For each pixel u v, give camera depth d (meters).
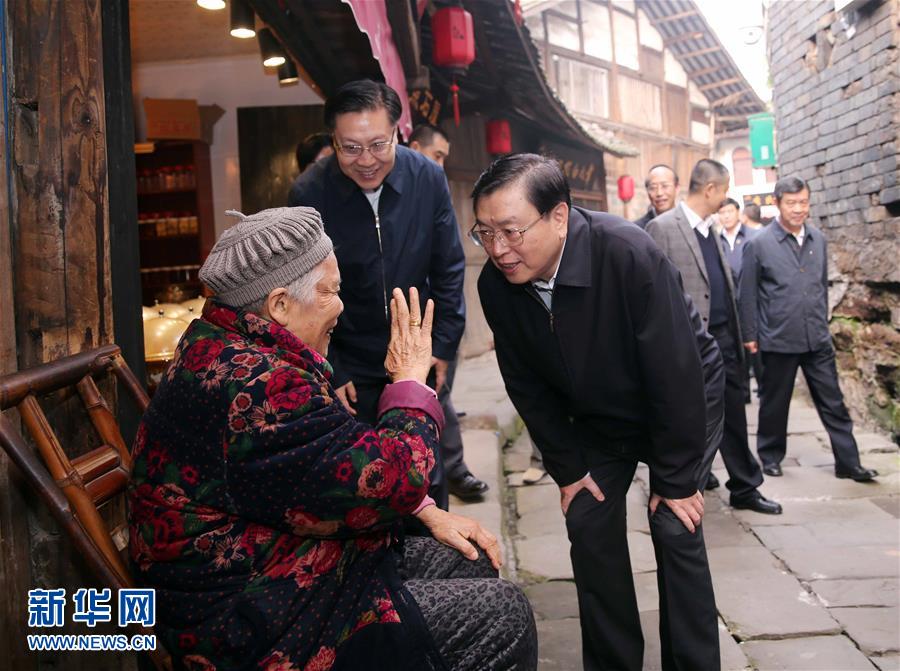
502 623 1.55
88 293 1.82
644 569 3.28
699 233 3.86
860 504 3.98
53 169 1.77
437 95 7.56
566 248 1.91
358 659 1.43
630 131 17.84
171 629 1.42
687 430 1.95
